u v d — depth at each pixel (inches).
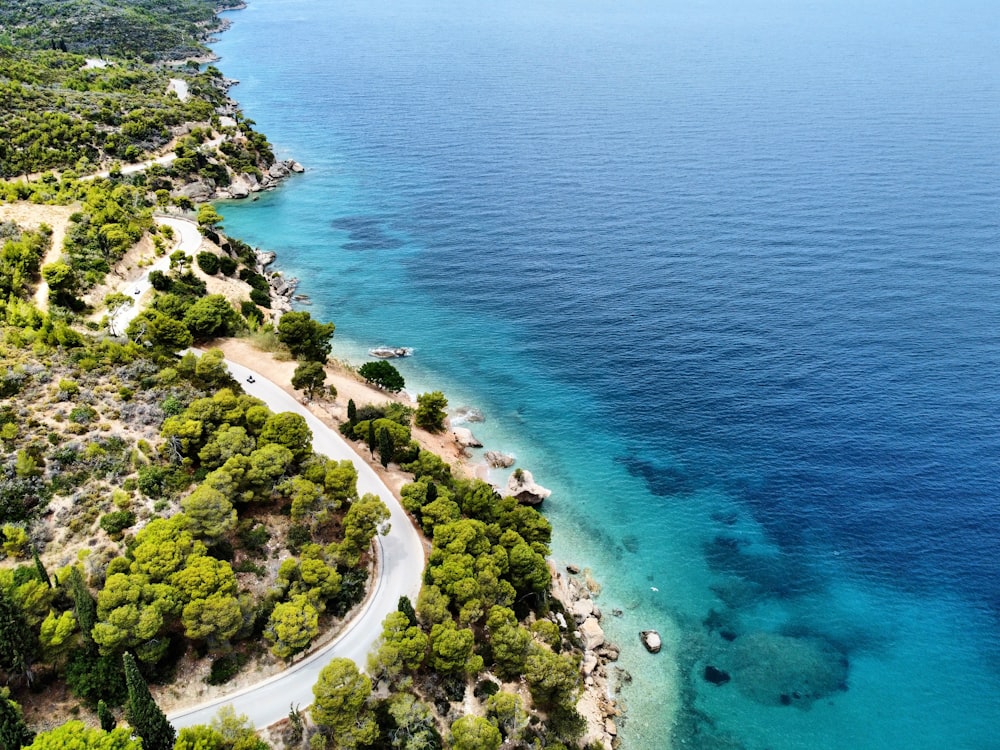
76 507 2824.8
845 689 2942.9
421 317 5757.9
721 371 4872.0
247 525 2987.2
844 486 3890.3
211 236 6067.9
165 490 2992.1
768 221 7022.6
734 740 2763.3
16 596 2305.6
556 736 2561.5
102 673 2309.3
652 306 5713.6
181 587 2486.5
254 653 2591.0
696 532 3715.6
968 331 5049.2
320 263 6732.3
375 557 3100.4
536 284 6200.8
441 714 2522.1
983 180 7672.2
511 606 2967.5
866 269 5974.4
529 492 3828.7
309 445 3358.8
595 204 7790.4
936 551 3499.0
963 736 2755.9
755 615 3277.6
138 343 4010.8
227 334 4680.1
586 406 4662.9
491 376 4995.1
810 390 4606.3
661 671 3034.0
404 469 3641.7
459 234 7258.9
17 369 3329.2
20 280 4281.5
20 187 5689.0
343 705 2277.3
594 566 3533.5
